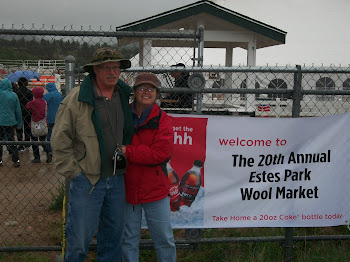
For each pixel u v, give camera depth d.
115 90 3.36
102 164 3.20
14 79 11.12
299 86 4.19
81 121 3.14
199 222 4.15
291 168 4.21
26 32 4.04
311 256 4.30
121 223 3.40
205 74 9.33
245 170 4.16
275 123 4.16
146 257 4.35
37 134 9.05
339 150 4.26
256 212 4.21
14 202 6.22
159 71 4.06
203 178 4.12
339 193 4.30
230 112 9.08
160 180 3.46
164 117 3.41
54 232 4.86
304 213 4.27
